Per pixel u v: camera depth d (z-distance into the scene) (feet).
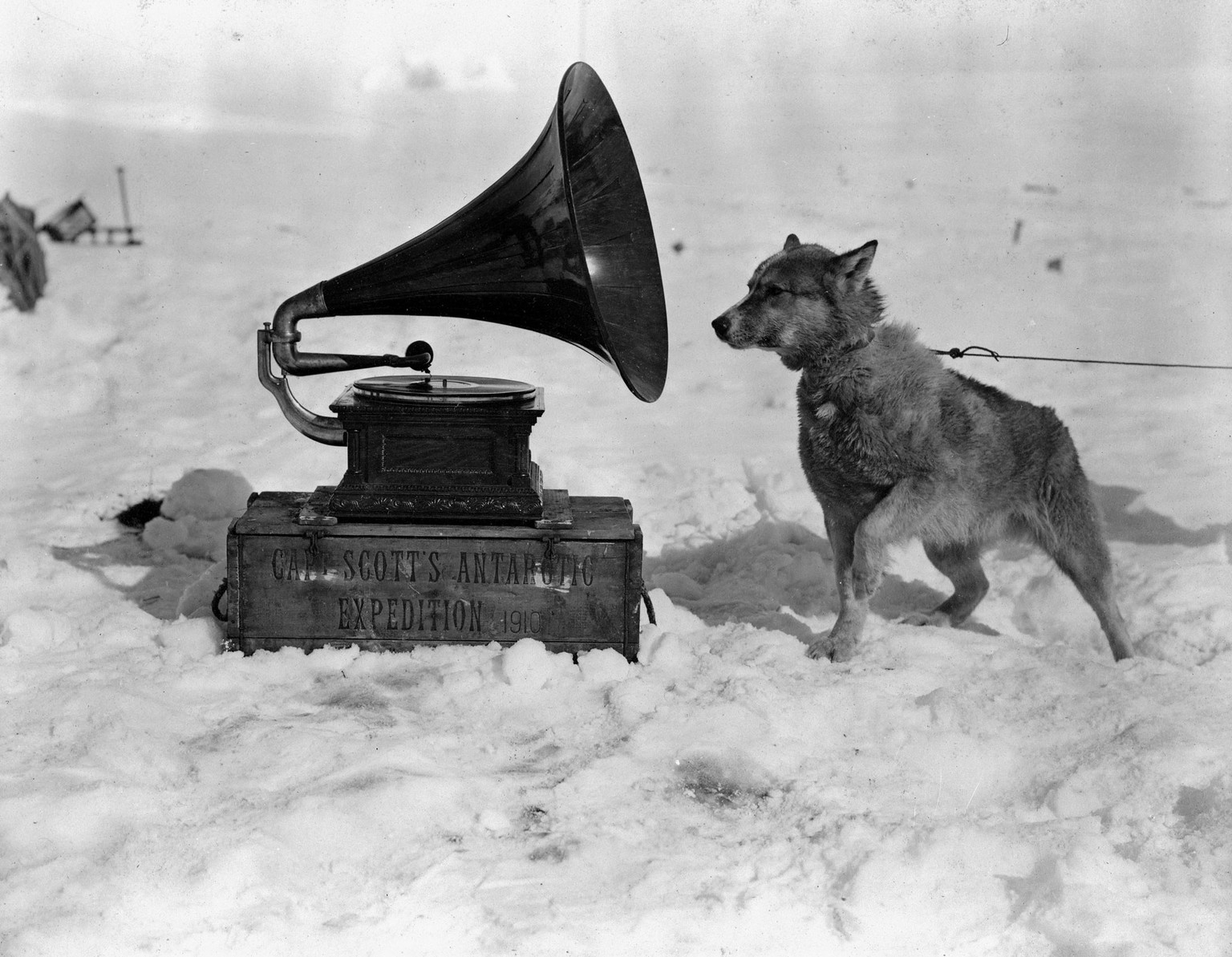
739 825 11.78
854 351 15.85
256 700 14.11
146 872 10.55
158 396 29.07
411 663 15.02
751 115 103.24
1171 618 17.51
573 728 13.60
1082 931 9.93
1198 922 10.13
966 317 39.27
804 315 15.69
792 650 16.06
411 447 15.07
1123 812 11.82
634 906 10.38
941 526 16.46
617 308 15.42
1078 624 18.08
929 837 11.18
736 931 10.11
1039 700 14.39
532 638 15.29
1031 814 12.19
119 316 35.91
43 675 14.44
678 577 18.93
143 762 12.34
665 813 11.92
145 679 14.32
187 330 34.86
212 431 26.23
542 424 27.96
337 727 13.35
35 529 20.54
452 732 13.39
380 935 9.93
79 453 24.66
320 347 33.78
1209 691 14.53
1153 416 29.19
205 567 19.11
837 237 52.70
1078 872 10.62
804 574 19.16
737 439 27.12
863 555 15.94
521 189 14.52
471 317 15.28
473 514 15.08
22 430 26.25
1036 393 31.17
